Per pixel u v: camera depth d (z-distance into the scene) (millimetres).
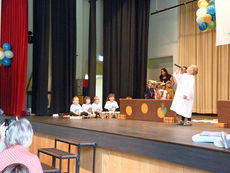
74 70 8461
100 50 9734
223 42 5715
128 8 9555
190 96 4789
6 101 7219
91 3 8875
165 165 2797
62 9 8258
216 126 4660
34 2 7762
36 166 1783
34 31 7742
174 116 5367
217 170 2287
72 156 3086
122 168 3303
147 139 2930
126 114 6195
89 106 6910
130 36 9555
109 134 3434
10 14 7195
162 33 10008
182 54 9320
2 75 7344
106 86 9312
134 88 9688
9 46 6961
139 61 9625
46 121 5191
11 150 1830
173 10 9664
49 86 8336
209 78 8672
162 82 8094
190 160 2506
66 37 8289
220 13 5758
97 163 3658
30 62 8266
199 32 8914
